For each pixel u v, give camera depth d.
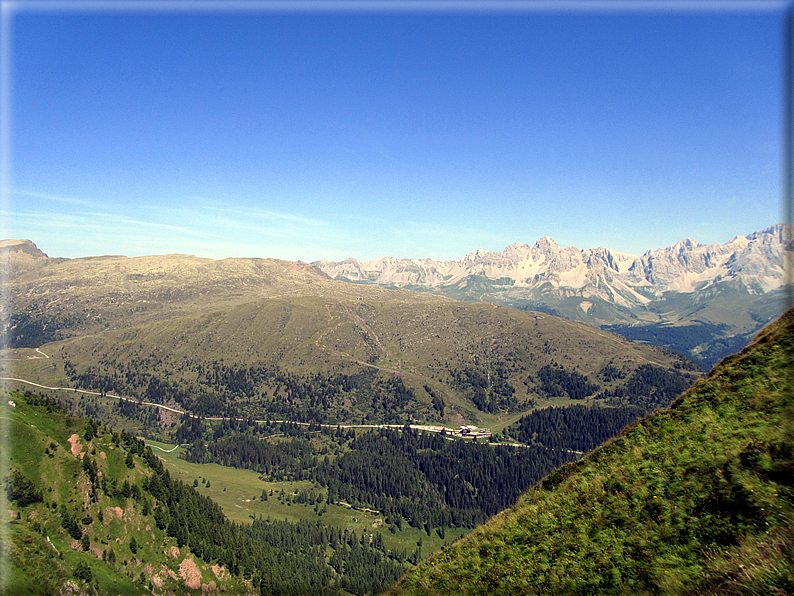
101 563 101.62
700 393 41.94
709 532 26.69
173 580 111.50
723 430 34.50
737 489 27.75
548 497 41.22
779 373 37.03
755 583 21.39
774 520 24.41
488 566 36.16
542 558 33.53
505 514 43.66
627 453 39.84
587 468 42.12
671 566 26.03
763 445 29.72
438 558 41.31
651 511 31.16
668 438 38.09
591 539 32.28
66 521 102.94
